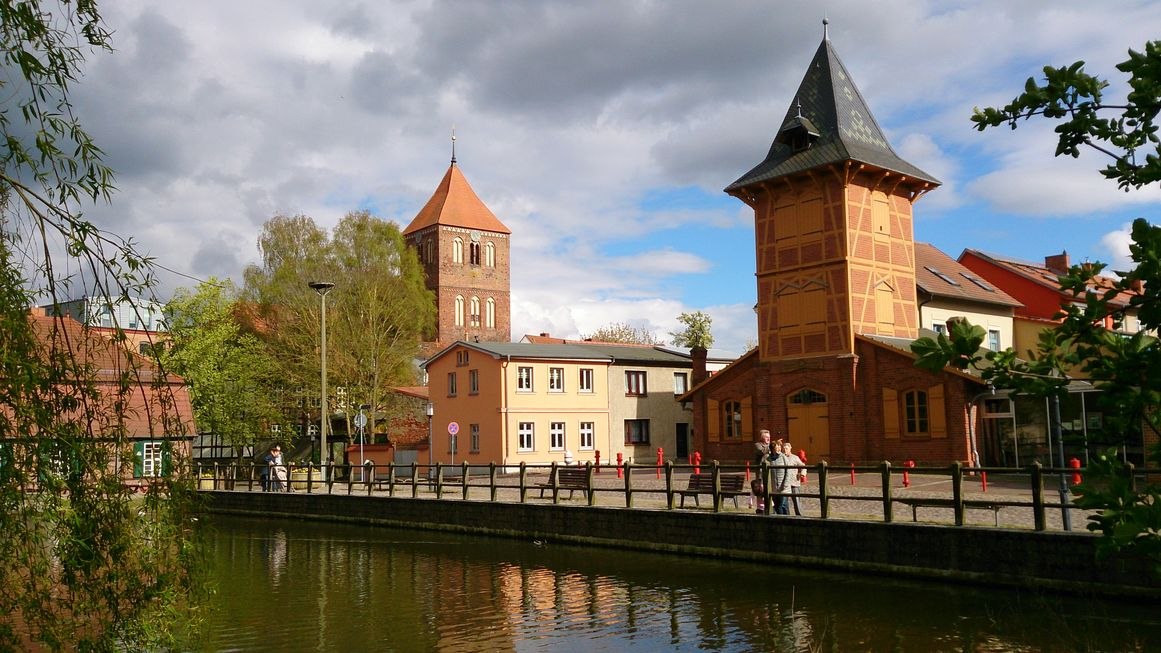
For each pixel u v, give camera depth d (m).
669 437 56.44
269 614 15.95
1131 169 4.06
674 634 13.84
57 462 6.31
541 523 25.25
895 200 41.50
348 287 58.22
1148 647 12.14
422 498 29.81
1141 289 3.82
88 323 6.59
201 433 52.44
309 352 54.97
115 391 6.73
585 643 13.50
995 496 24.58
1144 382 3.68
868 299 39.38
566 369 52.12
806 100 41.69
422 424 57.91
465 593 17.78
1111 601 14.68
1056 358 3.95
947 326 4.08
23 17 6.16
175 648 7.18
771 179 40.47
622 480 36.22
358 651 13.33
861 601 15.56
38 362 6.21
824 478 18.89
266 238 61.31
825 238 39.47
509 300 103.88
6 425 6.08
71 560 6.40
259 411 52.75
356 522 32.28
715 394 43.69
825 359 38.94
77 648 6.53
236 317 59.00
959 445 35.09
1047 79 4.20
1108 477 3.58
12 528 6.07
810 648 12.73
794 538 19.23
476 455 51.03
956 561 16.69
